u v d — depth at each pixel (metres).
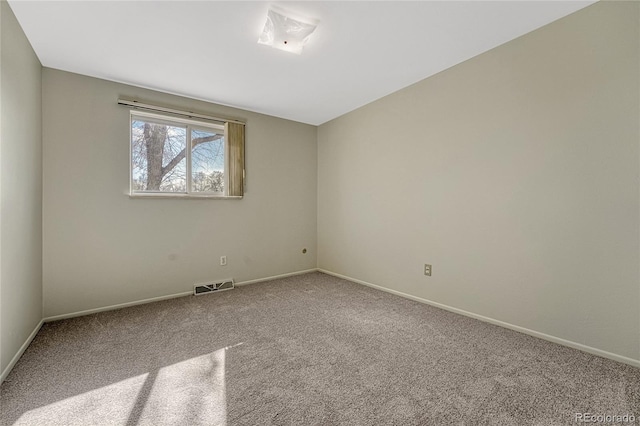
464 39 2.34
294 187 4.41
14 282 1.91
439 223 2.95
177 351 2.07
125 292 3.04
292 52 2.43
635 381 1.68
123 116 3.02
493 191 2.51
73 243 2.77
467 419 1.39
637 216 1.82
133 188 3.14
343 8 1.94
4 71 1.77
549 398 1.54
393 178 3.43
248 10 1.95
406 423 1.36
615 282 1.90
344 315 2.76
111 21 2.04
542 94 2.20
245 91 3.30
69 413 1.44
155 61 2.60
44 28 2.11
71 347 2.13
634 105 1.81
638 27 1.79
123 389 1.63
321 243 4.64
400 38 2.30
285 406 1.49
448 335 2.31
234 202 3.81
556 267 2.15
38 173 2.49
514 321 2.39
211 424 1.36
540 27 2.19
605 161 1.92
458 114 2.76
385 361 1.92
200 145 3.59
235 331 2.41
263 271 4.09
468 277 2.71
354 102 3.70
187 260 3.44
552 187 2.16
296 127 4.43
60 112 2.70
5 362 1.75
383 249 3.58
